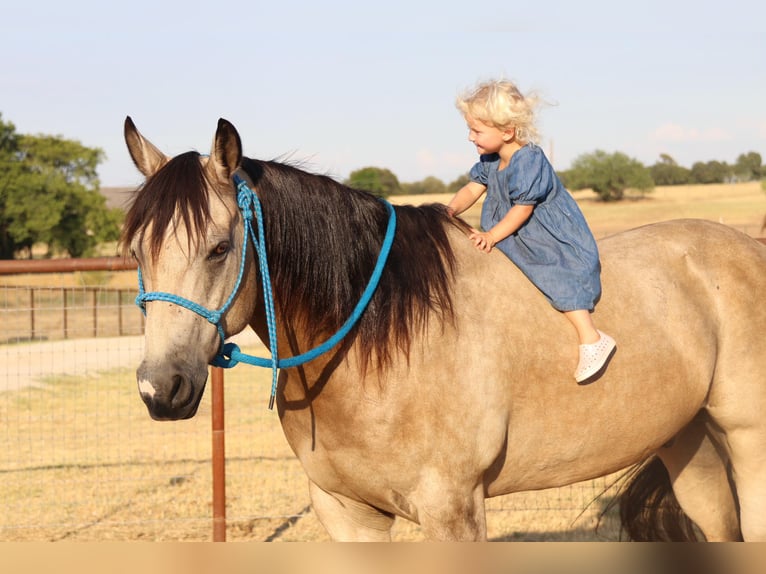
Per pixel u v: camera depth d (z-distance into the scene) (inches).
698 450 137.1
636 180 2465.6
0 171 1561.3
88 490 235.5
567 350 111.3
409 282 105.3
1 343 467.5
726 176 2871.6
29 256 1657.2
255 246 99.0
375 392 102.4
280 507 219.9
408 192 1994.3
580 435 114.3
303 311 104.0
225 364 99.7
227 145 93.3
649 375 117.0
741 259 128.5
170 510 217.9
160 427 313.3
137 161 101.7
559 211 113.5
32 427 311.9
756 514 125.8
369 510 114.3
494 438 105.9
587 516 207.5
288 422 111.3
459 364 104.2
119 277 613.9
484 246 111.0
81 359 441.4
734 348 124.6
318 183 106.7
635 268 122.3
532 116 112.6
